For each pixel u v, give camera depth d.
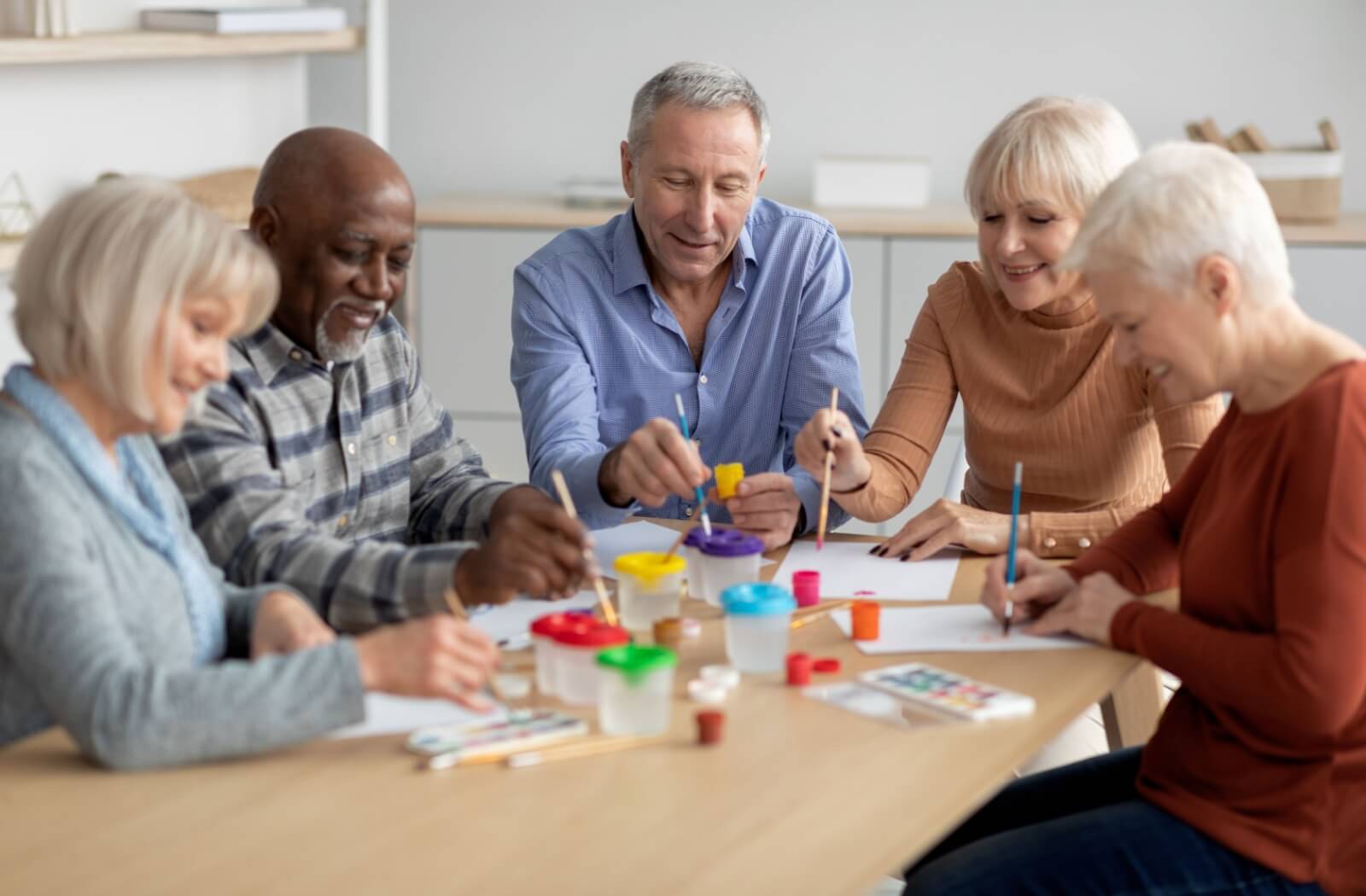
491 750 1.31
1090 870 1.50
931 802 1.24
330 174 1.77
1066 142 1.99
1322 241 3.93
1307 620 1.41
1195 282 1.48
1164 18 4.39
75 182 3.34
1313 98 4.36
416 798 1.23
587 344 2.42
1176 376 1.54
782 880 1.11
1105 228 1.51
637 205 2.35
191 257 1.33
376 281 1.81
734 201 2.28
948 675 1.52
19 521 1.31
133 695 1.27
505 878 1.10
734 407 2.48
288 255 1.79
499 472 4.32
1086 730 2.30
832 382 2.46
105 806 1.21
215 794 1.24
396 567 1.66
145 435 1.55
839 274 2.49
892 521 4.20
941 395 2.23
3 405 1.38
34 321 1.33
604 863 1.13
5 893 1.08
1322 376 1.46
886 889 2.34
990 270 2.12
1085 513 1.98
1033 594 1.70
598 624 1.47
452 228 4.21
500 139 4.69
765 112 2.32
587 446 2.25
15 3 3.09
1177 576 1.79
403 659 1.31
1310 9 4.32
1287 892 1.47
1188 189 1.48
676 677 1.52
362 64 4.65
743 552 1.75
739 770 1.30
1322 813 1.46
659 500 1.90
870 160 4.26
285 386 1.85
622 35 4.59
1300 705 1.41
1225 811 1.51
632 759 1.32
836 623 1.70
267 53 3.84
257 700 1.28
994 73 4.48
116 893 1.08
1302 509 1.43
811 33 4.52
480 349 4.26
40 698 1.36
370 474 1.98
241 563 1.71
